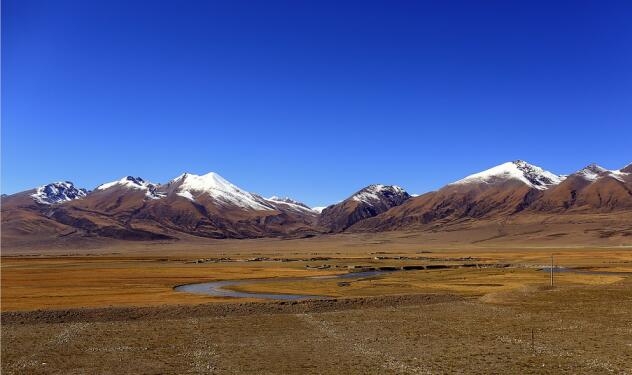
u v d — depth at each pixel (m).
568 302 70.69
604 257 191.50
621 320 57.16
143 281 113.88
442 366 40.41
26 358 44.59
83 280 114.81
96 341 51.06
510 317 61.06
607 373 37.66
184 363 42.59
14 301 79.00
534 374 37.78
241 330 56.34
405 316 63.59
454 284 103.00
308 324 59.44
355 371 39.50
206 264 184.00
